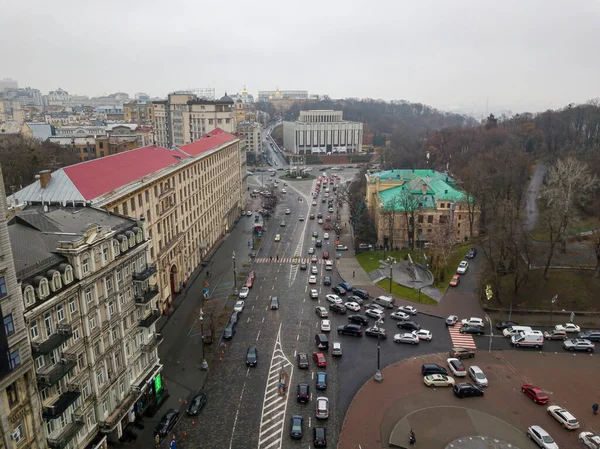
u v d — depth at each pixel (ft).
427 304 315.17
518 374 233.35
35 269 146.61
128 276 197.98
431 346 262.47
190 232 375.25
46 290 146.30
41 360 145.48
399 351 257.34
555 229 355.97
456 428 193.06
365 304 319.47
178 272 336.90
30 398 136.15
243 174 634.43
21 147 566.36
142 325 204.85
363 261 408.26
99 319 173.47
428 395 216.54
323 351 256.73
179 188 348.18
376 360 248.52
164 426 191.21
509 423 196.44
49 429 148.66
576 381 226.99
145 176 290.76
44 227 180.75
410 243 435.12
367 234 443.73
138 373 203.41
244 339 270.26
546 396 209.15
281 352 255.70
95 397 170.60
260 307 313.94
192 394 219.41
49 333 148.77
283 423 198.29
